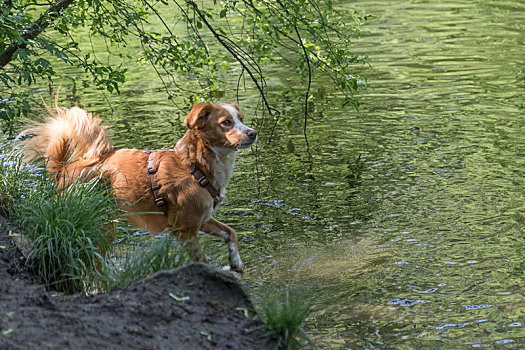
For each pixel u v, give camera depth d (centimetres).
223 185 527
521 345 420
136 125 911
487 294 486
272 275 527
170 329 346
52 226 444
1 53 674
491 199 657
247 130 502
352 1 1839
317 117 943
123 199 509
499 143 810
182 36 1397
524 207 636
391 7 1747
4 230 456
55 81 1141
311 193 690
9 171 532
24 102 617
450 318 456
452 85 1070
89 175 516
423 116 928
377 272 527
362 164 765
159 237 509
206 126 507
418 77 1124
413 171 738
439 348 420
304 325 451
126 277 414
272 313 366
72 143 535
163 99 1041
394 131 872
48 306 354
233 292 382
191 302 369
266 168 764
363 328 446
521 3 1731
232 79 1141
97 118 551
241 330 355
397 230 602
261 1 720
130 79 1164
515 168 731
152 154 518
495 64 1177
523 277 509
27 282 396
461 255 550
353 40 1397
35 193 498
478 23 1516
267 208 657
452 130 865
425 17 1609
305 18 720
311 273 528
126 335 333
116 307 357
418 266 534
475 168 738
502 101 977
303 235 599
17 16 584
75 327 332
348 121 920
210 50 1290
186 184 505
